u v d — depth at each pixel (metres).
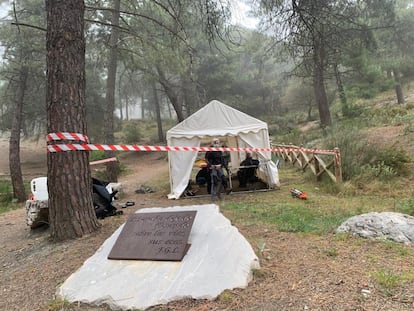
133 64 11.96
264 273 3.03
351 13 12.17
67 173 5.02
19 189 14.27
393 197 6.41
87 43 12.13
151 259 3.28
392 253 3.21
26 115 19.86
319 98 16.20
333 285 2.67
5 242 5.79
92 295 2.88
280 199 7.18
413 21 16.83
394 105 19.50
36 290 3.38
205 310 2.53
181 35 8.88
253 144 9.12
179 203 7.80
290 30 10.85
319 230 4.24
